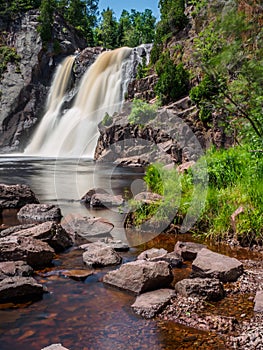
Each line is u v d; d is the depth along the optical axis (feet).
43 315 13.17
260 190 24.36
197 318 13.04
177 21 108.06
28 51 168.25
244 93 23.88
